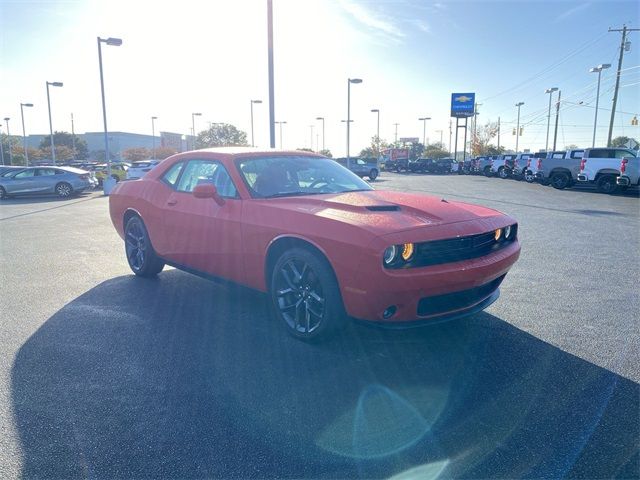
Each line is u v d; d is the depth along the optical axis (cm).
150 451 254
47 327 432
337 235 346
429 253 342
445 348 384
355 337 407
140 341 400
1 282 589
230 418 284
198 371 345
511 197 1864
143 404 300
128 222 602
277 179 461
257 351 380
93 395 311
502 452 252
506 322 441
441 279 336
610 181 2022
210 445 259
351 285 342
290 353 376
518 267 659
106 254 762
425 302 346
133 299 516
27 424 279
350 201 401
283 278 400
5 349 384
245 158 474
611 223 1095
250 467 242
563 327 428
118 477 234
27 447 257
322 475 236
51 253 771
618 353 373
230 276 454
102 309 482
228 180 458
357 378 335
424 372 344
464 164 4612
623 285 567
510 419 283
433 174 4747
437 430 272
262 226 402
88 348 386
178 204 503
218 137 6216
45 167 2055
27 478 233
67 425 278
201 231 468
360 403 302
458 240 354
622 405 297
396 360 363
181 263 519
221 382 329
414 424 278
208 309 482
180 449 256
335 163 541
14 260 718
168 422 280
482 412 291
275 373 342
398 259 330
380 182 3109
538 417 285
